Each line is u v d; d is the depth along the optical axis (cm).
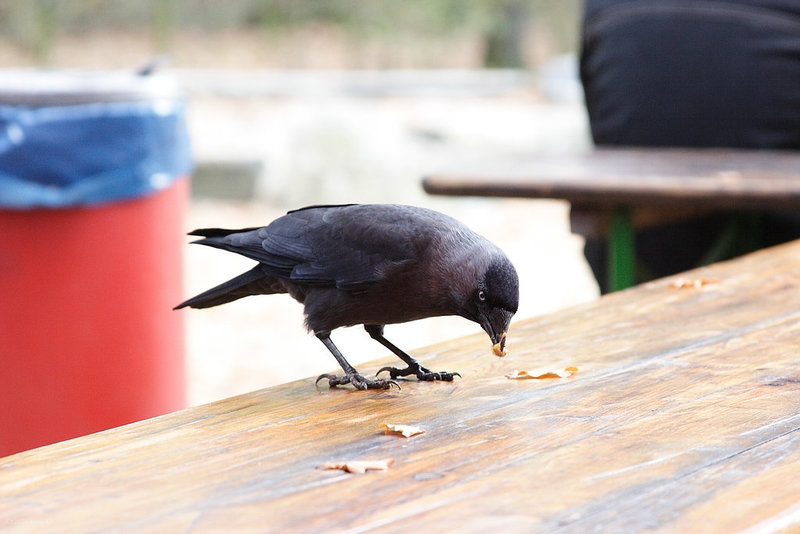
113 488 265
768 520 237
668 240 789
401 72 3194
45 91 584
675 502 249
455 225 405
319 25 3612
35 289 599
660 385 352
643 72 800
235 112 2228
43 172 586
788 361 377
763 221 764
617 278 685
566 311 467
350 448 298
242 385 970
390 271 395
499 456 287
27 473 277
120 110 595
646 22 789
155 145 621
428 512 246
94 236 602
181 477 273
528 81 2673
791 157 756
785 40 766
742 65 775
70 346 607
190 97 2408
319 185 1727
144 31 3441
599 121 858
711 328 427
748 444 290
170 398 661
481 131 1948
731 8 769
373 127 1881
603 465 276
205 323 1182
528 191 666
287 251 412
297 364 1034
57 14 3203
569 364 385
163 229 641
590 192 656
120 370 622
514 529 235
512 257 1463
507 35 3403
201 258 1438
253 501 255
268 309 1235
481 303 394
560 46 3400
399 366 396
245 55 3328
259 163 1752
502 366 388
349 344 1102
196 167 1747
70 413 614
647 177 662
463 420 325
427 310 406
